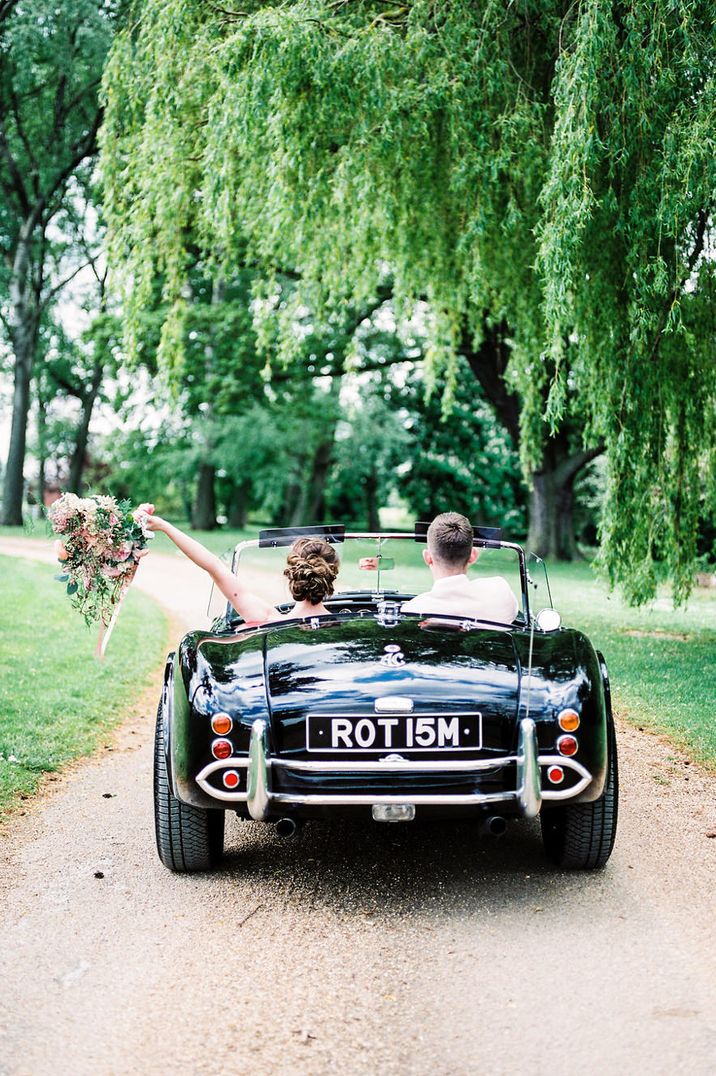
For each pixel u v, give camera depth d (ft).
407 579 16.89
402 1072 8.43
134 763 20.17
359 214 32.58
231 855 14.48
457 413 139.33
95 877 13.47
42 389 154.71
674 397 30.09
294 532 16.52
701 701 25.35
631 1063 8.52
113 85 35.60
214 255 41.47
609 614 47.73
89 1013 9.56
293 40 26.68
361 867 13.82
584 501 117.29
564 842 13.15
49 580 61.26
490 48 28.30
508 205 29.68
